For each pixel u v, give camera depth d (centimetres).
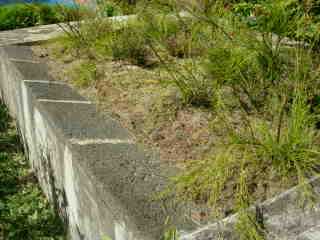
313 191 177
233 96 265
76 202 246
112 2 393
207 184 186
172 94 284
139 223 171
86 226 234
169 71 275
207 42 275
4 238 300
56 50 419
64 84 338
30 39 468
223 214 178
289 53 255
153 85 308
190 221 175
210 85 274
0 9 637
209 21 256
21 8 637
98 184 200
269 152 195
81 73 338
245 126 226
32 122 338
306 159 189
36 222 309
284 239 167
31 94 320
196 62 305
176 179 193
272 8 240
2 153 402
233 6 296
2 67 452
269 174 193
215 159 199
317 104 238
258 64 250
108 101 296
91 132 250
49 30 515
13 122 451
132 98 292
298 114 203
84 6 417
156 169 212
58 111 280
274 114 231
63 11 441
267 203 175
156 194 190
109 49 371
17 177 366
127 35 368
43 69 377
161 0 298
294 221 170
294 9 245
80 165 221
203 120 251
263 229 168
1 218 317
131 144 238
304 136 197
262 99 258
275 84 246
